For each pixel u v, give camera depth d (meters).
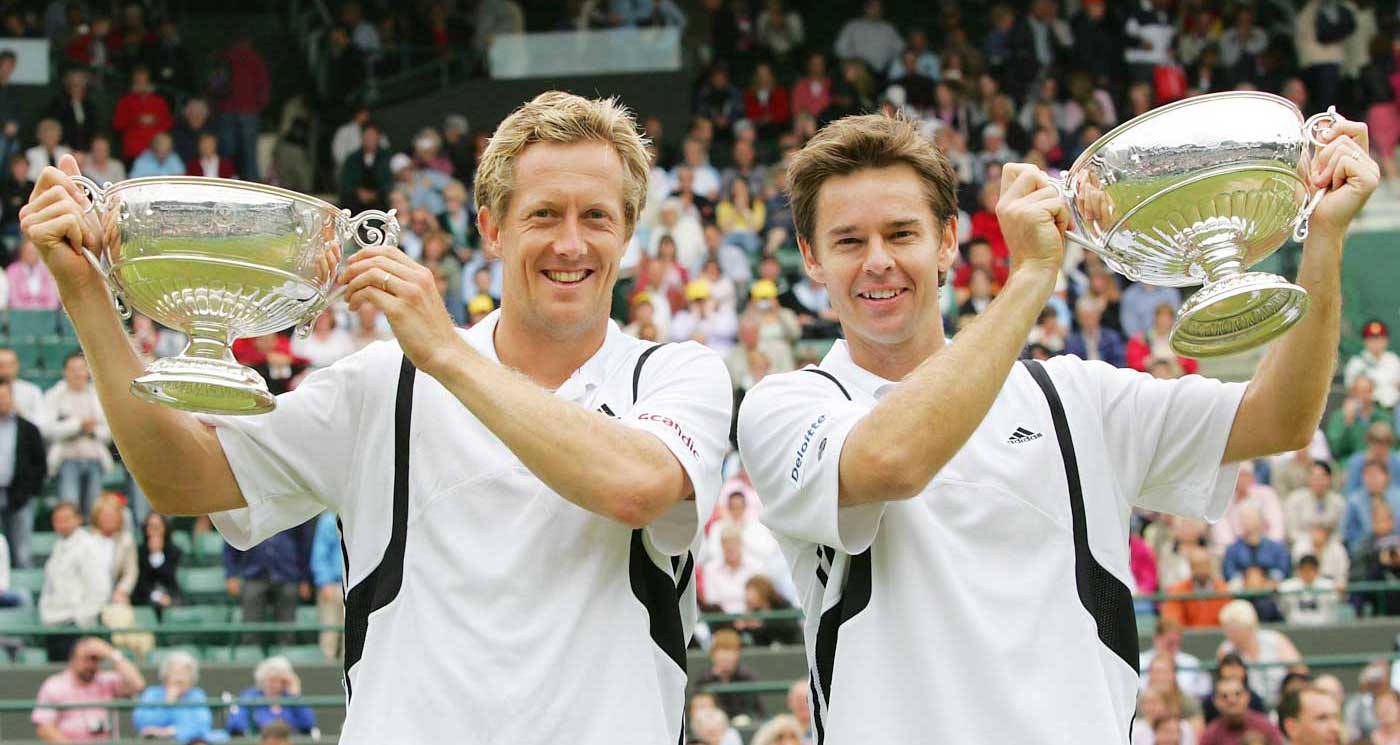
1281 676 9.80
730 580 10.87
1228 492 3.58
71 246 3.27
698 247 15.70
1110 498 3.53
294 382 13.01
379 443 3.46
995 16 19.73
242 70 18.61
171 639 10.64
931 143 3.56
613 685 3.28
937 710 3.33
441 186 17.44
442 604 3.32
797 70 20.19
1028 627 3.37
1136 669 3.48
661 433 3.29
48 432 12.34
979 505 3.43
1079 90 18.77
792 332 14.27
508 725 3.22
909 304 3.50
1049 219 3.28
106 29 19.20
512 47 19.62
